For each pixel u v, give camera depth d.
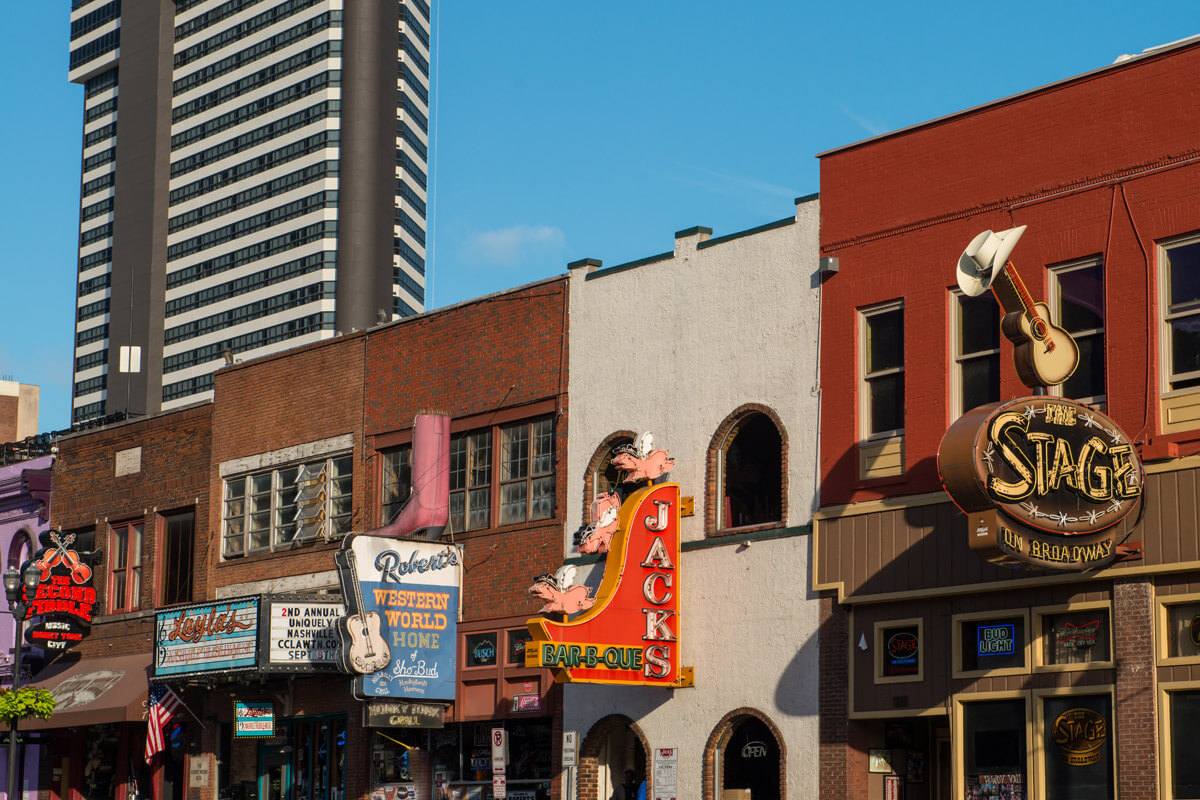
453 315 32.22
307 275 173.50
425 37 191.12
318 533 34.50
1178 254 20.62
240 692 34.53
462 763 30.39
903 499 23.14
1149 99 21.14
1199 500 19.69
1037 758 20.98
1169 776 19.59
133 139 195.62
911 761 24.06
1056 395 21.56
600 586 25.66
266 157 181.12
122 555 41.38
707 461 26.47
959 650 22.23
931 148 23.84
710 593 25.95
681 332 27.41
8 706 35.81
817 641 24.14
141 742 38.94
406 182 180.75
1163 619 20.03
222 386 38.34
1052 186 22.11
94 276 196.75
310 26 180.00
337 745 33.47
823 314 24.97
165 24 197.38
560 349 29.77
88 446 42.97
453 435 31.84
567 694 28.33
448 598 29.94
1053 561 19.36
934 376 23.14
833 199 25.19
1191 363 20.28
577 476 28.89
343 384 34.66
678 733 26.08
